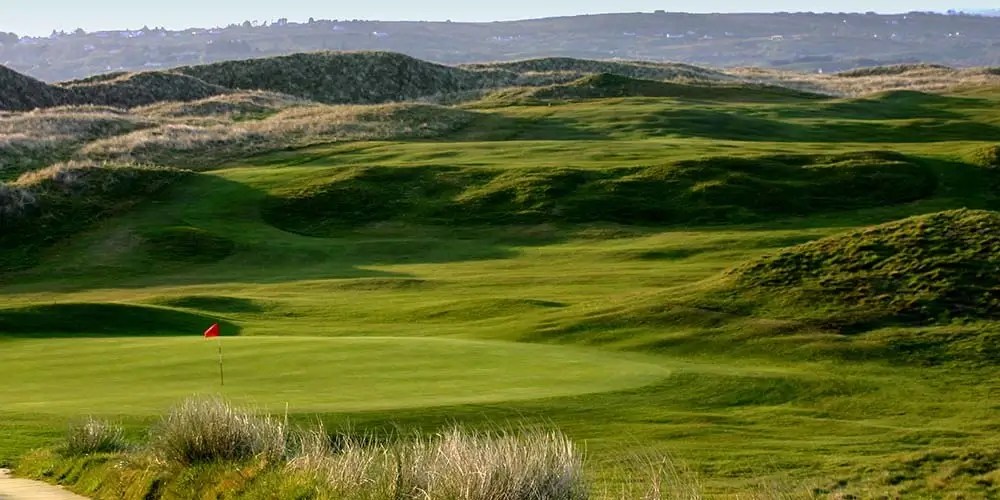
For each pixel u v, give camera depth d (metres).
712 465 20.67
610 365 30.50
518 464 14.42
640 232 75.25
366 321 47.72
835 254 43.31
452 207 80.75
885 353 34.38
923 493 19.11
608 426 23.58
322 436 18.16
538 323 40.72
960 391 30.06
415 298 54.75
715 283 43.09
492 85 184.12
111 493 16.91
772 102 151.75
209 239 72.19
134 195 81.06
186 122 118.06
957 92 167.25
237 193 83.06
